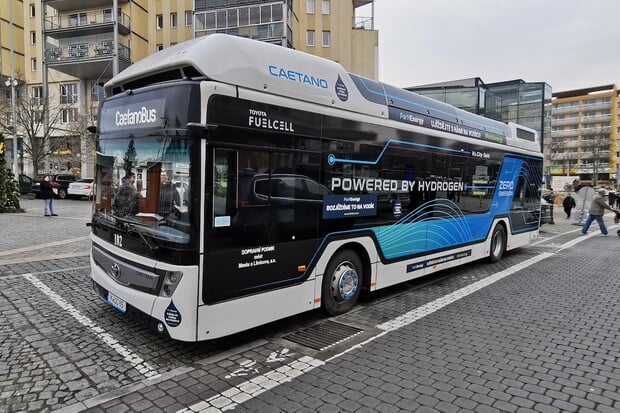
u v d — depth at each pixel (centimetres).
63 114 3806
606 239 1463
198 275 397
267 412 336
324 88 523
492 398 359
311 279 514
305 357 442
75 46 3566
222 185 412
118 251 466
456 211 798
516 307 625
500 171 950
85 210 2039
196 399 355
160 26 3884
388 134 620
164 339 478
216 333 414
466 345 476
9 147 3594
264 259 455
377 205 607
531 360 437
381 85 632
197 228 395
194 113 395
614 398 361
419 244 703
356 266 591
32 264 817
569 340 493
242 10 3244
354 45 4050
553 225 1950
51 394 359
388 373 405
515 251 1175
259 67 449
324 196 522
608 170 9462
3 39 4025
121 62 3538
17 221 1533
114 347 455
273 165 460
